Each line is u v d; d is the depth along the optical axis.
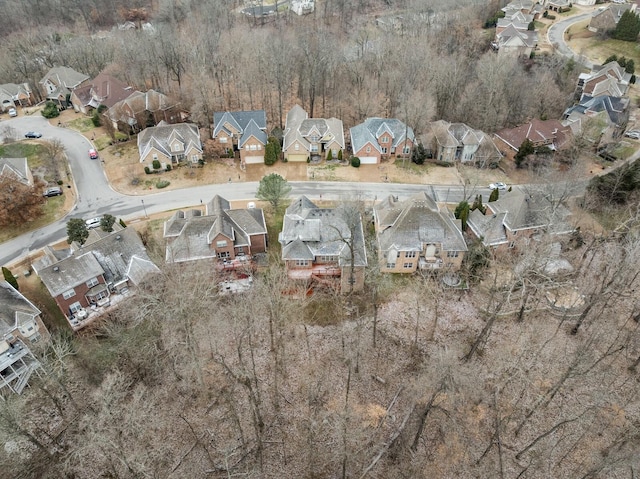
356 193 73.69
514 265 56.78
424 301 58.19
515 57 119.19
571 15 154.75
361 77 105.19
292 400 47.94
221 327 54.28
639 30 128.50
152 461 42.66
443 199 78.12
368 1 165.25
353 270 56.94
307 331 54.53
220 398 47.97
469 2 145.00
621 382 49.41
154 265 59.44
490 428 45.41
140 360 50.75
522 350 52.38
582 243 65.50
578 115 102.94
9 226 71.50
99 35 148.12
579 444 44.09
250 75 100.38
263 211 73.31
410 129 89.44
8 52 125.06
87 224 70.25
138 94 98.88
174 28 134.50
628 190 69.75
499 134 95.69
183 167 85.25
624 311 57.09
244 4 163.88
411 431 44.69
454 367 44.00
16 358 50.16
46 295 59.72
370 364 51.16
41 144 94.62
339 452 43.34
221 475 42.16
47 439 45.50
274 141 85.12
